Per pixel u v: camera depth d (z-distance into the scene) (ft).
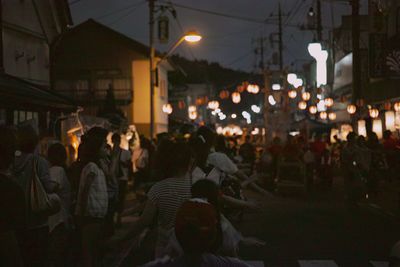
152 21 86.58
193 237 9.80
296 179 60.80
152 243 31.55
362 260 27.53
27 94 35.37
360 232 35.88
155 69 87.40
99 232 22.75
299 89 97.14
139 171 54.60
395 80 66.59
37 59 57.77
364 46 104.32
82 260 22.06
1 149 13.89
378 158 53.11
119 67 123.03
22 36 53.47
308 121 111.45
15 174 18.19
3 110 42.57
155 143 66.08
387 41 57.36
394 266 10.61
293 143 64.28
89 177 22.15
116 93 121.80
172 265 9.94
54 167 22.09
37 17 57.00
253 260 27.78
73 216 23.52
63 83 123.54
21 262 13.46
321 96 121.49
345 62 110.42
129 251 29.68
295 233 35.73
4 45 49.11
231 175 24.27
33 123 31.63
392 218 42.01
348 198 46.55
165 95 140.15
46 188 18.78
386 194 54.44
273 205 51.37
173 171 16.48
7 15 49.26
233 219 39.40
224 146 31.55
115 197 29.86
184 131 50.34
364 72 82.38
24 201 13.71
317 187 70.28
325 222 40.52
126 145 66.28
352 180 46.39
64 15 62.64
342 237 34.06
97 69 123.44
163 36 87.92
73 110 46.65
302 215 44.39
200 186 13.82
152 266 10.05
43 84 59.47
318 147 69.31
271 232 36.14
